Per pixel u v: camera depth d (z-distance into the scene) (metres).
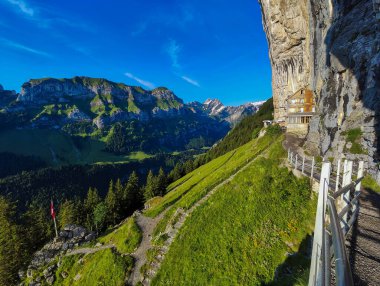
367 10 33.25
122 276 32.72
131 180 99.94
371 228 12.95
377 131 28.22
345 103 36.16
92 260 40.28
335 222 5.46
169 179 124.31
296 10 63.25
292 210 27.97
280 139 57.44
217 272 25.02
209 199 36.06
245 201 32.19
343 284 3.20
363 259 9.97
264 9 74.25
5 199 68.88
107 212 85.38
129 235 41.69
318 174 30.75
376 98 29.73
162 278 28.14
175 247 31.19
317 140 44.12
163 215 47.28
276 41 73.94
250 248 25.75
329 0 42.47
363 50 32.75
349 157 31.66
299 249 23.78
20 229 61.81
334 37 40.12
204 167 94.31
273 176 34.72
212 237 29.30
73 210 84.31
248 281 22.77
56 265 44.12
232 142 129.50
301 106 69.44
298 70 72.56
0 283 49.00
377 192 22.05
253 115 150.88
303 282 12.01
